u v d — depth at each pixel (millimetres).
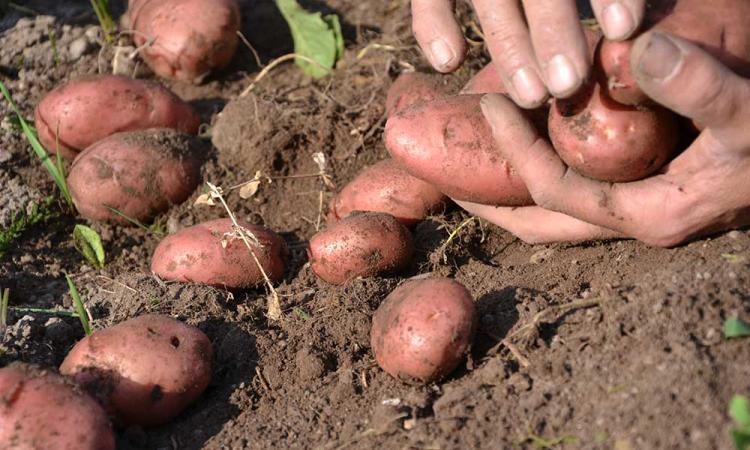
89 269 772
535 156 624
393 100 802
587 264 659
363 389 625
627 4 543
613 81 566
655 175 617
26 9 983
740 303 569
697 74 546
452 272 699
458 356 599
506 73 590
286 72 924
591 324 598
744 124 570
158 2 916
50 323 685
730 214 615
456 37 667
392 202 729
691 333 561
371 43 927
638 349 567
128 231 796
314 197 796
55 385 572
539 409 567
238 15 913
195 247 703
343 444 590
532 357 598
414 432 577
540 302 625
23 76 918
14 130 861
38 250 788
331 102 834
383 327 617
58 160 797
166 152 789
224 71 937
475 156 664
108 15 948
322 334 659
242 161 808
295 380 644
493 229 722
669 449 519
